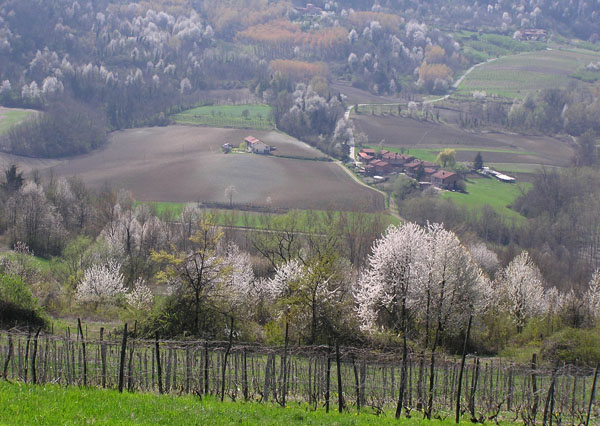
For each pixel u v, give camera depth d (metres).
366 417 22.95
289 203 132.75
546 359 41.34
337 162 177.62
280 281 51.69
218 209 124.44
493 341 51.84
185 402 21.05
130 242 87.12
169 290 45.44
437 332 43.97
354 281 60.59
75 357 29.44
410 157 179.25
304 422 20.62
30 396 18.27
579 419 27.08
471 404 26.22
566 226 117.25
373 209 126.62
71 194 110.31
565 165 181.00
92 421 16.48
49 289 59.06
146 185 146.38
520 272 62.59
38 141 168.50
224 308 44.69
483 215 123.31
